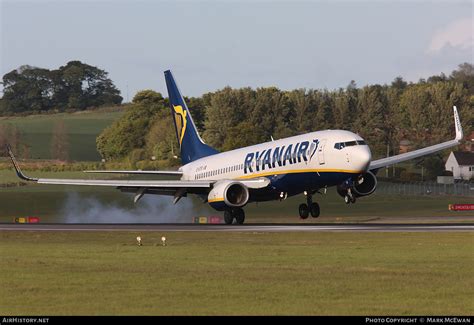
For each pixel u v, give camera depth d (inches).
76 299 2822.3
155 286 3080.7
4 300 2815.0
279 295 2883.9
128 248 4576.8
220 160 7564.0
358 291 2960.1
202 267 3609.7
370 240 4916.3
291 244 4719.5
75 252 4355.3
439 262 3762.3
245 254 4156.0
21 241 5300.2
